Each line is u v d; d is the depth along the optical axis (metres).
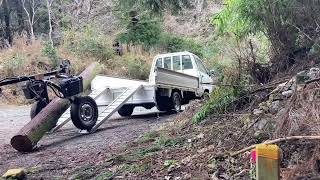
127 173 4.61
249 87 6.32
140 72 22.12
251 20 7.17
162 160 4.86
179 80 11.46
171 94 10.98
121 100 9.70
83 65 20.28
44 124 7.08
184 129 6.39
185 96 12.41
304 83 4.78
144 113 11.92
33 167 5.43
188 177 4.16
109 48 22.73
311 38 6.40
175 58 13.05
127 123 9.55
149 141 6.18
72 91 7.86
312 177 3.41
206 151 4.81
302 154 3.88
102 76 11.01
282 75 6.34
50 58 19.55
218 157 4.48
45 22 28.59
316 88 4.42
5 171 5.42
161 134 6.42
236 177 3.94
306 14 6.46
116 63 22.20
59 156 6.10
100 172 4.81
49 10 25.64
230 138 5.04
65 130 9.04
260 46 7.56
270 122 4.77
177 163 4.62
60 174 4.98
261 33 7.50
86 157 5.78
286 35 6.69
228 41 8.77
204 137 5.48
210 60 18.33
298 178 3.46
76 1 26.22
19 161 6.02
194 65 12.84
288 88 5.39
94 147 6.54
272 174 2.66
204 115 6.45
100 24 25.16
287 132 4.24
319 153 3.57
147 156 5.12
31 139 6.68
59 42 24.56
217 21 7.90
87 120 8.18
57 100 7.75
